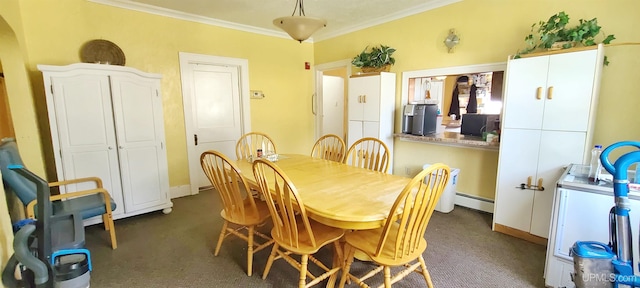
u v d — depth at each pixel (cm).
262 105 457
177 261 226
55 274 133
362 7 345
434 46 338
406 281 198
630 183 166
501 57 289
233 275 208
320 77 516
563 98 223
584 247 148
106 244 252
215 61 400
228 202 212
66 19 295
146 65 347
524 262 220
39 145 279
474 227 281
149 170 308
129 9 329
